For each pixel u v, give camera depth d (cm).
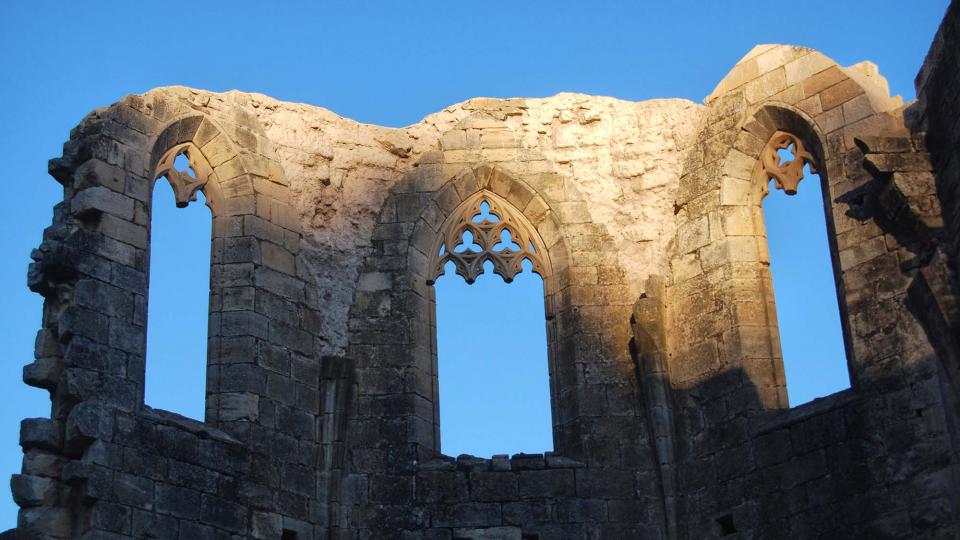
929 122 3067
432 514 3216
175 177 3341
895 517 2922
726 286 3322
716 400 3250
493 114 3609
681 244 3422
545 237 3503
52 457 2966
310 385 3284
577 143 3578
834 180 3231
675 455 3266
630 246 3469
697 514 3191
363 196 3503
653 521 3222
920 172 3053
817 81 3356
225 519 3053
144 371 3098
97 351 3038
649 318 3344
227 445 3109
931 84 3041
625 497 3244
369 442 3275
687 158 3491
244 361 3203
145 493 2967
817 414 3081
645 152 3547
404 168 3550
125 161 3228
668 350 3347
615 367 3366
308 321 3341
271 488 3141
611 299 3425
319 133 3516
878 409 3002
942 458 2891
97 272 3103
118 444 2970
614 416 3322
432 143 3575
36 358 3075
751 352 3250
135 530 2933
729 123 3450
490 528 3206
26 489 2927
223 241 3322
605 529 3209
